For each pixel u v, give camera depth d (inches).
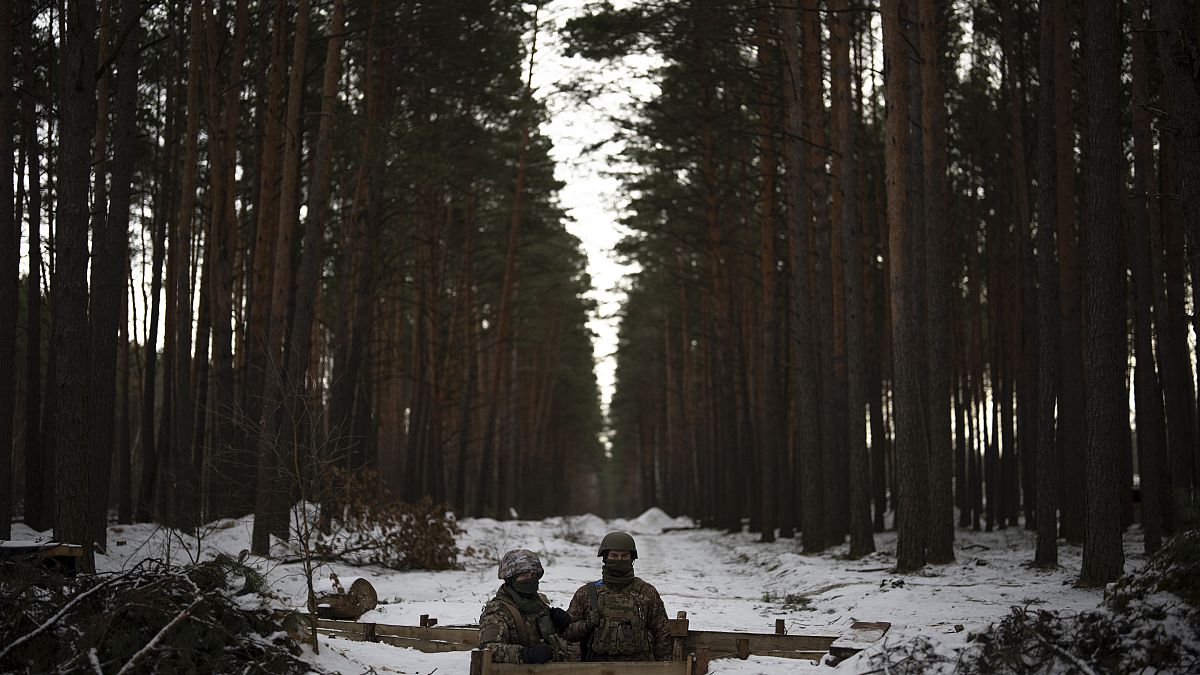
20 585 271.3
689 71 1217.4
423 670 301.6
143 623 258.8
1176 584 263.3
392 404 1902.1
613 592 283.1
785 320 1552.7
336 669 283.4
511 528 1390.3
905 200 722.8
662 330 2780.5
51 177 992.9
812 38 1035.3
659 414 3051.2
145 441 940.0
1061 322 866.8
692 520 2306.8
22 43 776.3
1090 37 529.0
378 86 1090.1
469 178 1380.4
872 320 1245.1
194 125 849.5
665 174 1540.4
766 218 1247.5
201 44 906.7
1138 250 735.7
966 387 1305.4
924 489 701.3
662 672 268.7
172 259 1069.1
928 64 755.4
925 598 490.9
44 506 720.3
